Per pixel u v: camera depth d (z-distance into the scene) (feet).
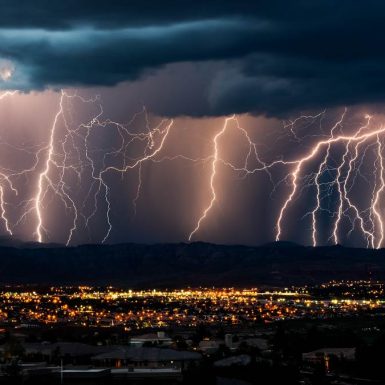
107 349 579.48
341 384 533.96
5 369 485.97
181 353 553.23
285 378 515.91
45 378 465.06
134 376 471.21
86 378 465.47
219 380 477.36
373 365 589.73
